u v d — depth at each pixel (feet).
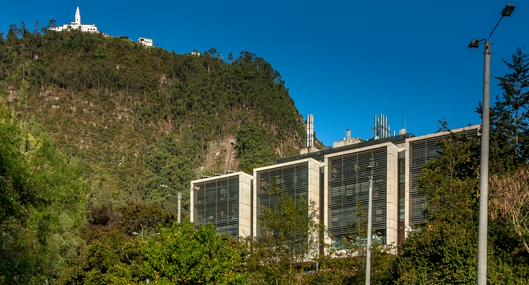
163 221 274.36
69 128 530.68
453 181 105.19
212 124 591.78
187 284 92.12
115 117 571.69
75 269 149.89
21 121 128.36
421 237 96.22
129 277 106.32
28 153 124.16
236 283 94.58
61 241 140.15
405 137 249.75
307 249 107.45
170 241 93.45
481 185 50.47
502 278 84.48
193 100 610.24
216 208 263.29
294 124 630.33
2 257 91.09
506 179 95.61
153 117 585.63
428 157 209.97
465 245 89.71
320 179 240.53
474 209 98.94
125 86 608.60
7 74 571.69
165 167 454.40
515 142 120.26
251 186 262.06
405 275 93.20
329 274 104.94
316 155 275.59
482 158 50.88
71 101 567.18
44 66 593.01
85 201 144.56
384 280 103.35
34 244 104.88
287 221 108.17
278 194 131.44
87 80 594.65
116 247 155.63
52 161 130.62
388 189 217.36
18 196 92.22
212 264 92.58
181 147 543.80
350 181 227.81
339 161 232.53
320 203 236.84
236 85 634.02
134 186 432.25
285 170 244.22
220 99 619.26
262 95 631.97
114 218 292.40
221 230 258.98
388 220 214.48
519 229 89.51
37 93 561.43
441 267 91.50
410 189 211.82
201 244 94.07
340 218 226.99
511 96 122.83
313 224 110.01
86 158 488.85
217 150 564.71
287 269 107.04
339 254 108.06
